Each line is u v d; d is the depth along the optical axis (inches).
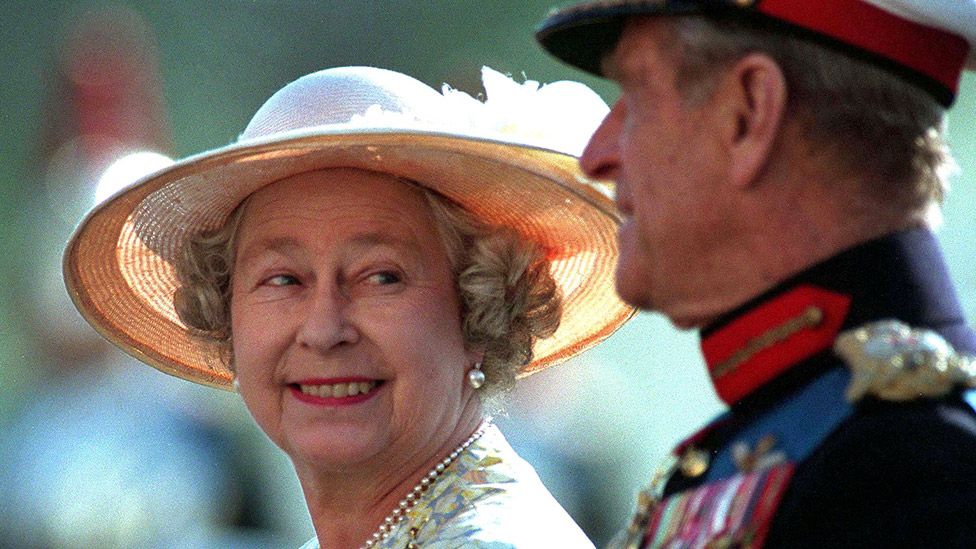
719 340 358.3
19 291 1055.0
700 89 351.9
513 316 504.4
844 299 341.4
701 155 351.9
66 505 943.7
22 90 1743.4
